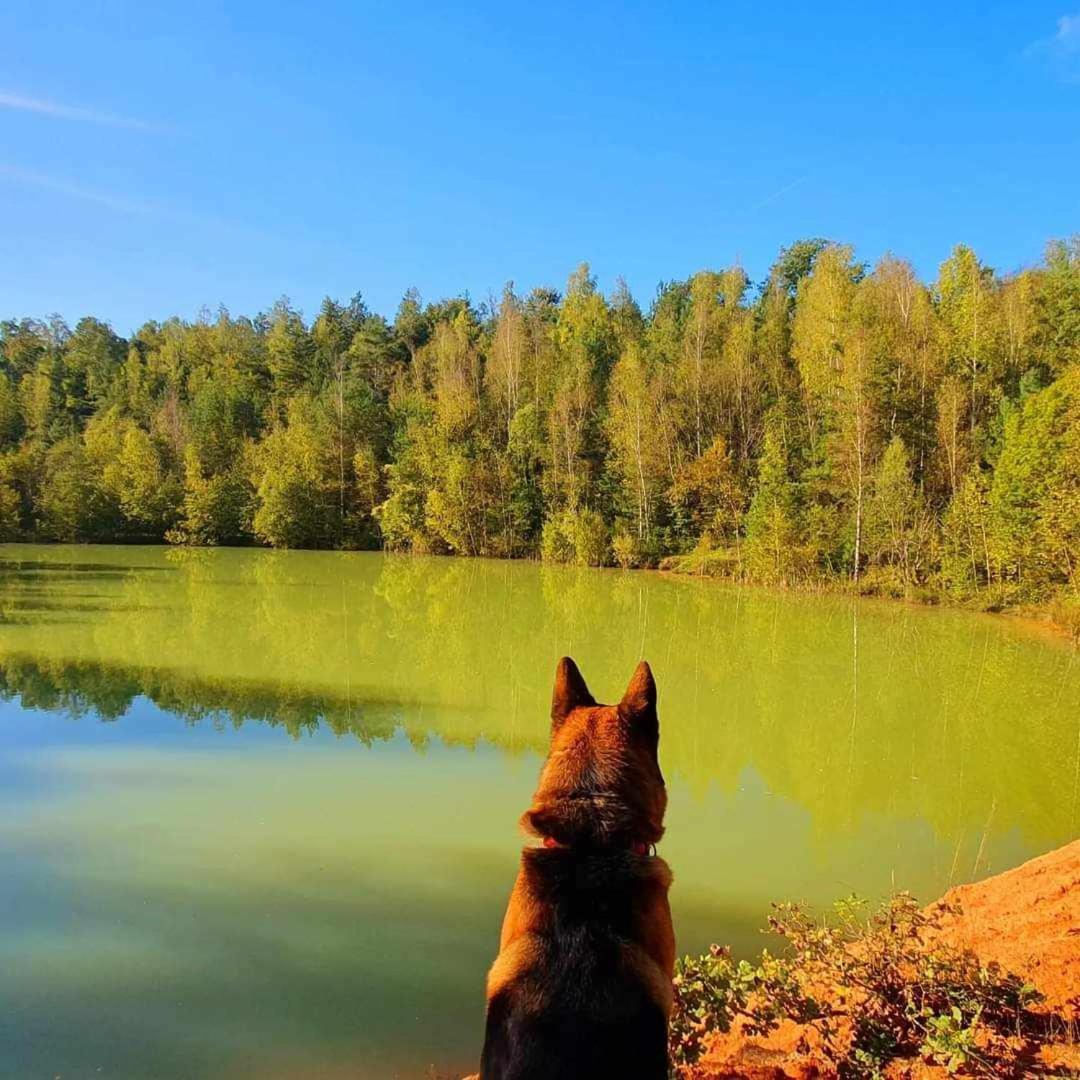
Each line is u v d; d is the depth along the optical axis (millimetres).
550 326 73938
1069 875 6535
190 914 7352
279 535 60188
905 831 9656
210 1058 5207
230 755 12312
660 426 50000
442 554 57219
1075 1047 3684
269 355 86812
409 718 14672
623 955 2068
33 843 8984
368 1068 5121
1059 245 52938
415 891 7914
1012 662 20656
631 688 2648
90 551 55562
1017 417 31203
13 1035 5461
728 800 10797
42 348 97562
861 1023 3904
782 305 59875
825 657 21266
